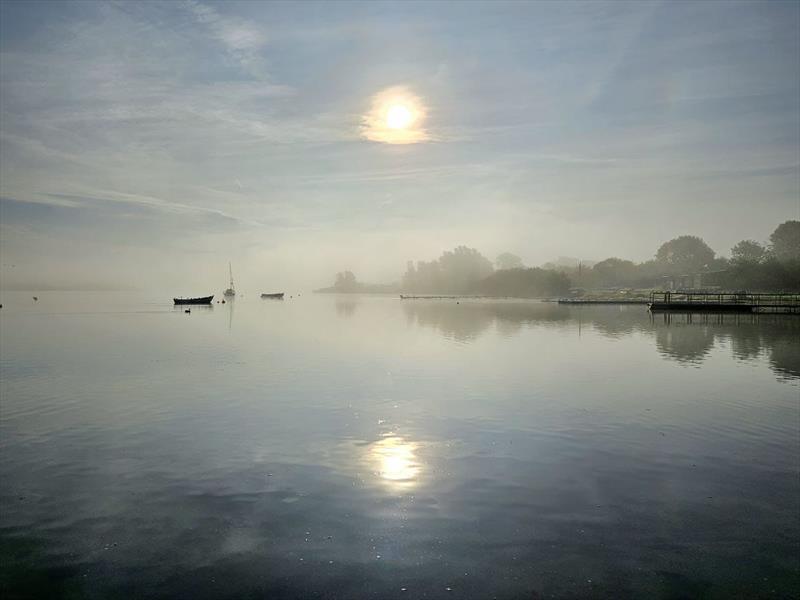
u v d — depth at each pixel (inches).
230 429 725.9
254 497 502.0
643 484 525.7
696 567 380.5
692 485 522.6
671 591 354.3
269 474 559.5
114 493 513.3
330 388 995.3
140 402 885.2
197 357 1424.7
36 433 711.1
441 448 640.4
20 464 593.6
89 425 746.8
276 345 1713.8
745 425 733.3
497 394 937.5
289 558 397.1
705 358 1391.5
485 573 375.6
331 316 3398.1
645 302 5000.0
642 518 453.4
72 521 457.4
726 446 642.2
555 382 1050.1
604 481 533.6
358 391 967.6
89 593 357.4
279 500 495.2
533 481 534.3
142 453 629.0
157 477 553.3
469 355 1457.9
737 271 5856.3
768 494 501.4
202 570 383.2
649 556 394.9
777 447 636.7
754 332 2111.2
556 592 354.3
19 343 1785.2
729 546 408.5
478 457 607.5
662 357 1412.4
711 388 987.9
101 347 1664.6
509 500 490.3
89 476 557.0
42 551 409.1
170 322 2859.3
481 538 422.3
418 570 379.9
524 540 418.3
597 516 457.7
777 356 1424.7
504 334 2073.1
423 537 424.8
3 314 3666.3
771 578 366.9
